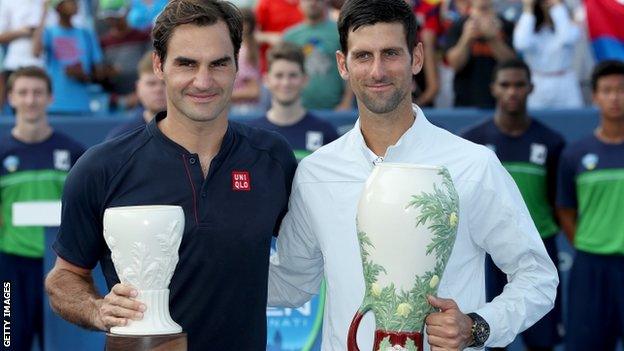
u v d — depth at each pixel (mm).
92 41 23375
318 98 21703
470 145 9234
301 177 9430
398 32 8797
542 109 20625
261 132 9609
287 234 9703
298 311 13477
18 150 18672
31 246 17859
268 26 23000
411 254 8125
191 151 9195
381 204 8156
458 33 21359
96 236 9289
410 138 9172
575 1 24812
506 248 9102
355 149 9281
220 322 9133
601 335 17547
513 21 22422
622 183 17328
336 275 9195
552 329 18078
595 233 17438
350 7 8891
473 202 9031
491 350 17797
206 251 9047
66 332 14836
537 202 18391
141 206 8211
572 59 22391
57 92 22703
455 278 9016
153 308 8219
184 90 8805
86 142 20844
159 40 8891
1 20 23359
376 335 8352
